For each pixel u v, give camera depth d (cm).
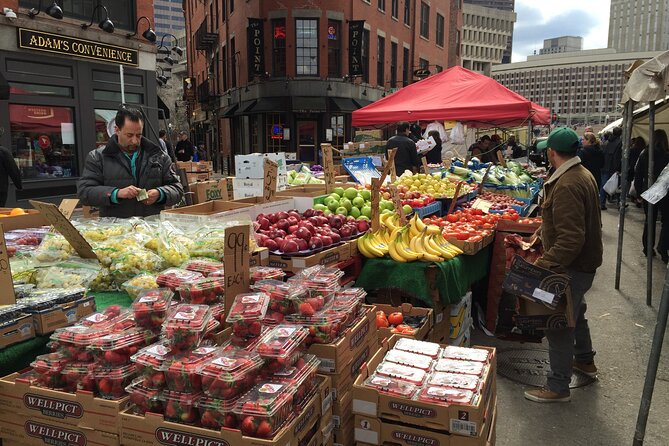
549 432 352
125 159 420
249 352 206
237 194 529
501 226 524
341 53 2406
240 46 2641
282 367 209
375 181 440
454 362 261
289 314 246
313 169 930
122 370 202
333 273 276
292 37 2327
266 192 453
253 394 192
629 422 364
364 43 2586
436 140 1184
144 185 422
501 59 11312
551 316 363
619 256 685
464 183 816
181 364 194
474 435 217
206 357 200
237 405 186
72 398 200
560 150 352
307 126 2428
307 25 2345
